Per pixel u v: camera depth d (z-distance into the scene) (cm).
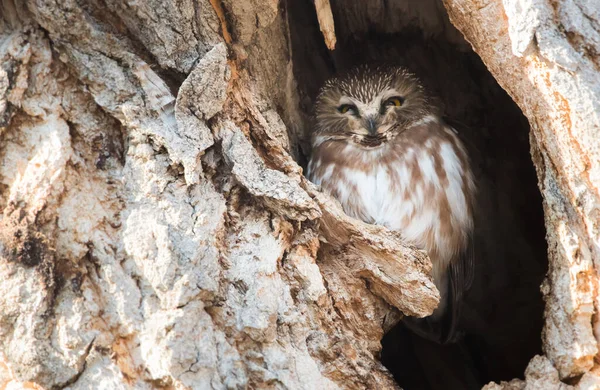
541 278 993
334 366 612
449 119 987
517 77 638
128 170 589
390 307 717
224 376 548
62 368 529
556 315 606
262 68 793
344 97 917
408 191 874
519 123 1002
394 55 1046
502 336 999
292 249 640
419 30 1018
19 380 529
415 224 862
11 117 572
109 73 603
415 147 899
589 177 596
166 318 541
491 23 636
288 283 623
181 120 608
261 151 696
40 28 595
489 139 1026
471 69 1023
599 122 582
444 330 946
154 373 534
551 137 620
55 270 544
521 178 1003
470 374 980
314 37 1020
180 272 553
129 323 545
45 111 581
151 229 566
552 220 625
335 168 908
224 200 610
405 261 692
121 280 555
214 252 573
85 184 577
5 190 565
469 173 920
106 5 612
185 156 593
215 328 562
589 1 600
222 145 632
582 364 585
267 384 557
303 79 1002
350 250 697
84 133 592
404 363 990
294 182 641
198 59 637
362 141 903
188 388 532
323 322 625
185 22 631
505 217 1009
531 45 605
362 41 1042
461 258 895
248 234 618
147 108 603
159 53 629
